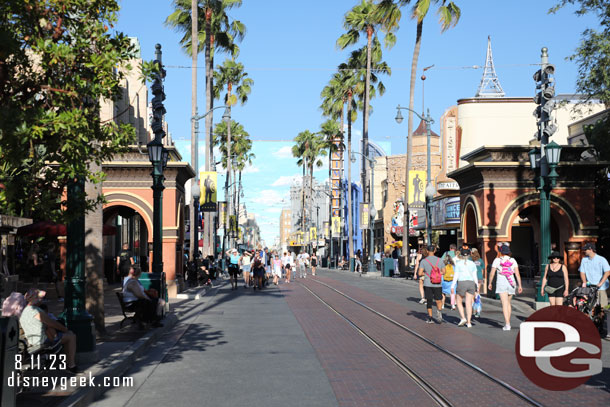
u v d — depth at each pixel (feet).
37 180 28.60
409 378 33.47
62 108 27.30
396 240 223.10
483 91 178.50
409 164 146.00
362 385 31.73
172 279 91.15
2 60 25.66
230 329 55.01
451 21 142.41
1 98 26.68
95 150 29.48
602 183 96.53
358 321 60.59
